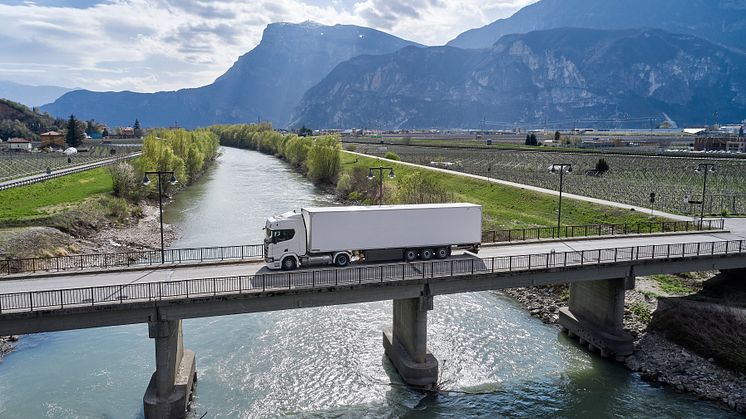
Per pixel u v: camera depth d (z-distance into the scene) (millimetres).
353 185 118938
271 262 39375
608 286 43594
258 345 44500
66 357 42000
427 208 41531
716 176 103375
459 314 51844
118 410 34625
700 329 43344
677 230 60500
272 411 35125
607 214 74062
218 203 108438
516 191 93688
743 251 45969
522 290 57750
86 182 112000
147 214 95438
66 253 65062
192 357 38062
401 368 39188
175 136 139500
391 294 36781
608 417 34812
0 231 64562
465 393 37844
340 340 45594
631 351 42906
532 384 39156
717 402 36062
